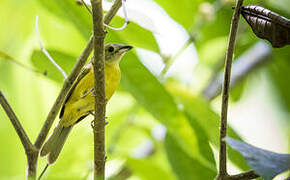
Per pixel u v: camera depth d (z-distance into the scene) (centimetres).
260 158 504
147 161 980
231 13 1058
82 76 1023
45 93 1051
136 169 984
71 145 1072
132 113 1161
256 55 1188
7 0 1042
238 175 603
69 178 992
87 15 906
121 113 1167
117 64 970
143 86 840
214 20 1063
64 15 957
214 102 1139
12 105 1034
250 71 1188
